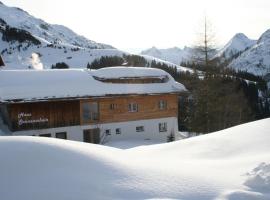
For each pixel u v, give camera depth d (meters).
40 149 7.91
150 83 35.38
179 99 47.44
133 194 6.63
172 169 8.22
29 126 29.20
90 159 7.93
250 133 12.30
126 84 33.69
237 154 10.48
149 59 167.50
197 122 33.88
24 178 6.97
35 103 29.41
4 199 6.40
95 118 32.41
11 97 27.92
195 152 11.36
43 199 6.39
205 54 34.28
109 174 7.38
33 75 31.58
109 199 6.45
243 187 7.16
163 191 6.79
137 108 33.59
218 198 6.57
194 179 7.48
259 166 8.06
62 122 30.44
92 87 31.62
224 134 13.06
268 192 6.95
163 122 34.91
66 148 8.25
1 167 7.21
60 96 29.39
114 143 31.08
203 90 33.44
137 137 33.59
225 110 37.25
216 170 8.55
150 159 9.91
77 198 6.44
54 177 7.02
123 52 177.38
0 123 30.86
